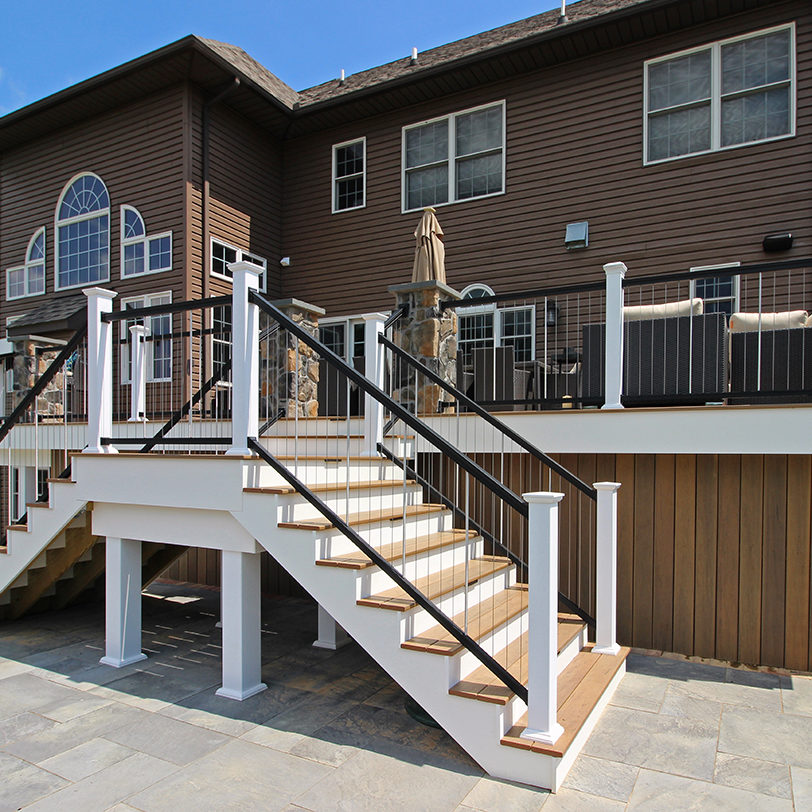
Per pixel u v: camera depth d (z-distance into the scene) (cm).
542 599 273
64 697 365
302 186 985
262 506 346
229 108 908
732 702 358
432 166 881
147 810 249
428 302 532
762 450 398
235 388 365
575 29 727
